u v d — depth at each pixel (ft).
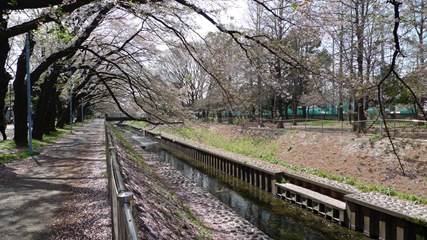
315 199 37.83
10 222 16.19
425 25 24.12
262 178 51.47
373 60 45.73
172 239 17.46
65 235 14.53
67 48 40.50
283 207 41.19
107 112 214.69
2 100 36.35
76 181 25.38
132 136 151.43
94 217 16.85
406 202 31.53
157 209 22.47
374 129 35.83
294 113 104.58
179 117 49.80
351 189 37.65
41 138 59.72
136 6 27.02
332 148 52.21
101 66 69.10
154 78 59.82
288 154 59.47
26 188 22.97
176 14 28.71
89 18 40.73
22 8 25.71
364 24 24.06
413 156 38.17
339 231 32.55
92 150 47.16
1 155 36.22
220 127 92.68
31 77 43.83
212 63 28.66
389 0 11.36
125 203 7.71
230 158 62.90
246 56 23.66
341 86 18.28
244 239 28.37
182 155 94.89
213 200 41.06
